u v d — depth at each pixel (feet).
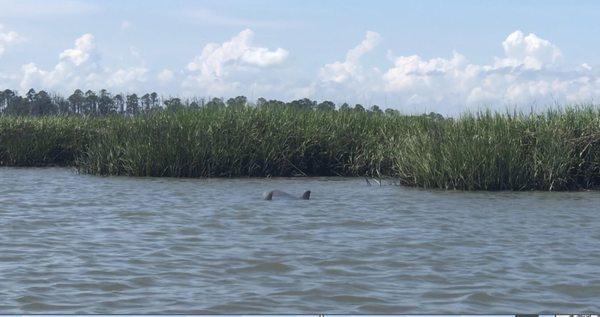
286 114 108.27
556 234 52.90
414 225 56.80
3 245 47.44
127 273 39.42
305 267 41.22
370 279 38.37
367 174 103.45
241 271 40.14
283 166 102.68
